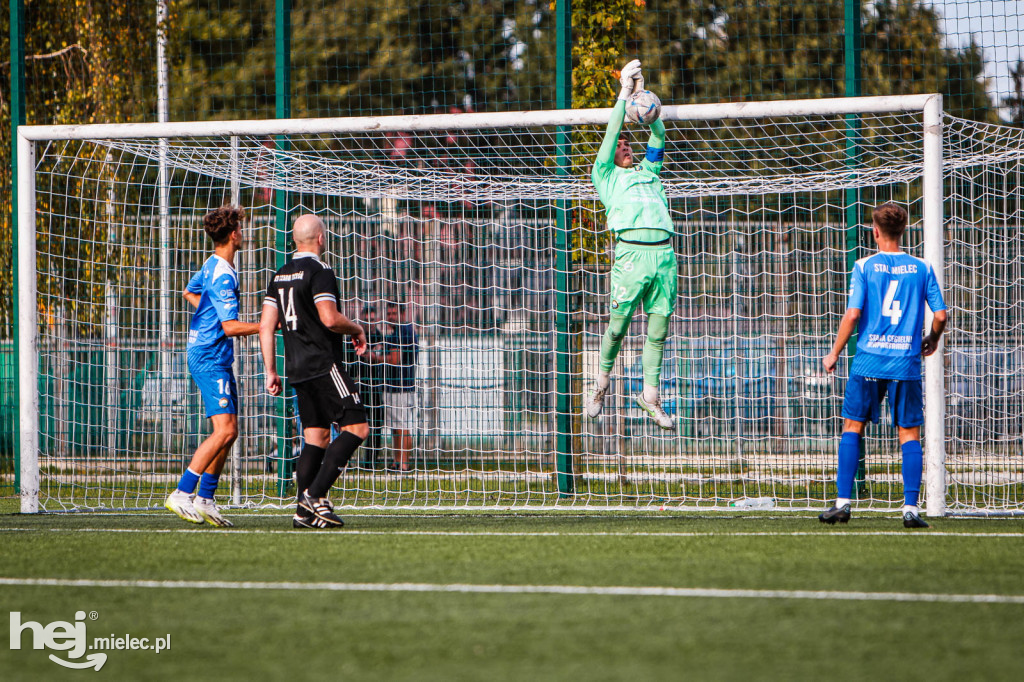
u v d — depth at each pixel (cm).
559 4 3288
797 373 3825
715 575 1742
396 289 3941
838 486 2423
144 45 4525
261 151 3272
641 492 3469
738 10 5506
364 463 3612
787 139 4838
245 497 3216
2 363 3969
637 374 3919
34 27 4250
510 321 3916
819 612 1460
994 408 3453
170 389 3409
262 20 6662
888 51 4819
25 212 2873
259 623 1417
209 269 2414
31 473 2872
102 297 3819
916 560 1897
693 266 3872
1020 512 2677
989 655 1238
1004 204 3291
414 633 1352
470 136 3334
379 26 6638
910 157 3862
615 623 1397
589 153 3525
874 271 2344
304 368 2398
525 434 3841
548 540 2198
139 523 2612
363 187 3425
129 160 4097
